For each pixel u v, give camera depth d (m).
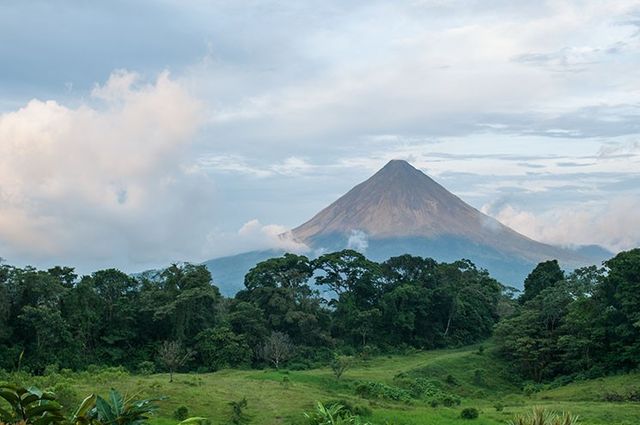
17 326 73.88
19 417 10.42
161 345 82.94
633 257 76.06
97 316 80.44
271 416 45.53
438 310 106.62
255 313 90.38
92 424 10.25
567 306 82.19
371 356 93.31
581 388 67.38
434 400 60.44
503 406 57.59
